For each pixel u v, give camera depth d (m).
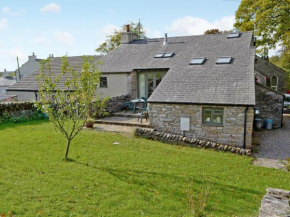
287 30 23.23
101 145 10.19
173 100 12.35
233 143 11.38
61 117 8.46
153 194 6.27
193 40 19.42
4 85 52.88
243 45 16.41
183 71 14.65
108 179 6.92
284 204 5.00
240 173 8.12
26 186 6.20
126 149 9.87
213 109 11.68
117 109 16.95
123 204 5.72
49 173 7.05
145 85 18.23
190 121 12.14
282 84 23.84
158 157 9.15
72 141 10.45
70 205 5.52
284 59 20.56
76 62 23.53
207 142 11.08
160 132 12.06
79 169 7.46
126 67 18.20
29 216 5.04
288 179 7.78
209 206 5.91
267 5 23.20
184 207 5.75
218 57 15.42
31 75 23.88
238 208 5.90
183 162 8.77
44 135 11.14
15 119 14.16
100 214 5.27
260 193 6.74
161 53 18.55
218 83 12.58
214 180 7.39
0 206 5.29
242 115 11.04
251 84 11.94
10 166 7.41
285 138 13.15
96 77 8.36
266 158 10.05
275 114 15.75
